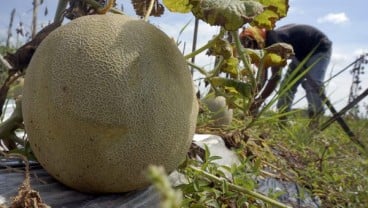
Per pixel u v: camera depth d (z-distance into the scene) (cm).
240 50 63
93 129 48
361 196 84
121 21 51
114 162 49
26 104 52
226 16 50
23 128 63
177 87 51
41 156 52
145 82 49
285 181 86
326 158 103
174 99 51
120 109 48
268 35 155
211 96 96
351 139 138
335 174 94
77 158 49
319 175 93
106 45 49
